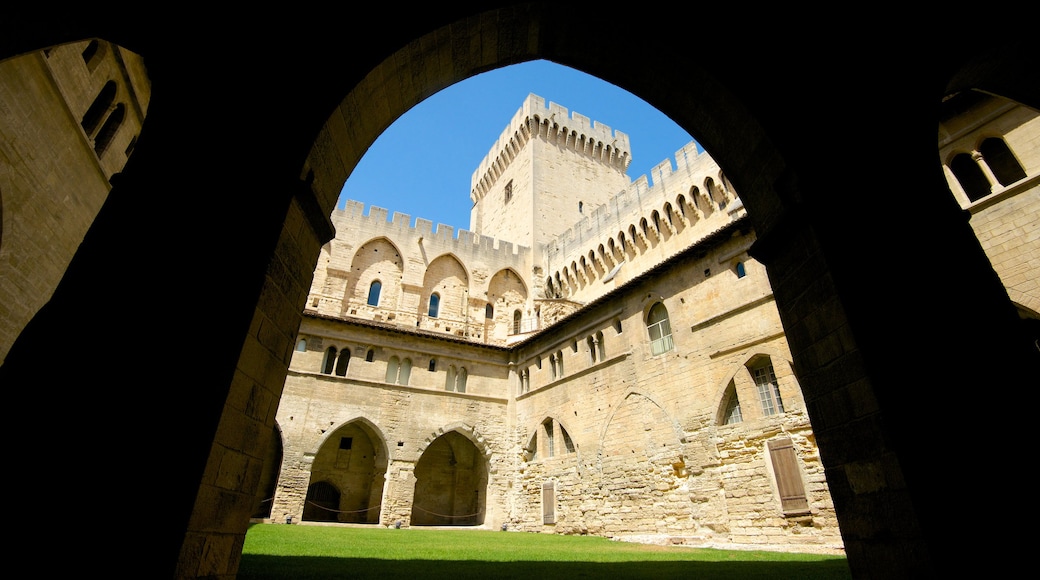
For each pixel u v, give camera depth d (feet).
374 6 22.81
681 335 77.56
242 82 20.36
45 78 39.40
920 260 19.65
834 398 19.84
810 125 22.97
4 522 12.36
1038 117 45.14
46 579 12.10
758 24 25.27
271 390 18.85
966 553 14.62
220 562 15.53
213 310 16.19
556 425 100.78
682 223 109.70
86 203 50.08
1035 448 16.17
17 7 21.49
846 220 20.70
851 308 18.85
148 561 12.67
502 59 28.04
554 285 150.82
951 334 18.20
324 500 104.63
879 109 23.20
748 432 64.54
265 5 21.93
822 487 54.95
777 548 57.26
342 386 100.68
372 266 135.23
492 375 116.78
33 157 40.83
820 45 25.00
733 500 64.03
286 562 35.63
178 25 21.12
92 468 13.42
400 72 23.95
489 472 107.76
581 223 143.95
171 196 17.67
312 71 21.03
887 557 16.76
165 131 18.88
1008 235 45.06
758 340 66.18
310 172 20.45
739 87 23.70
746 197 26.94
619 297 91.86
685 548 60.85
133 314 15.61
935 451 16.14
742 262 71.46
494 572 35.06
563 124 183.52
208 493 14.58
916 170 21.39
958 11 24.17
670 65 25.86
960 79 25.84
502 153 195.11
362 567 35.27
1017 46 24.34
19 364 14.24
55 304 15.28
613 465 83.61
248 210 17.98
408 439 102.83
